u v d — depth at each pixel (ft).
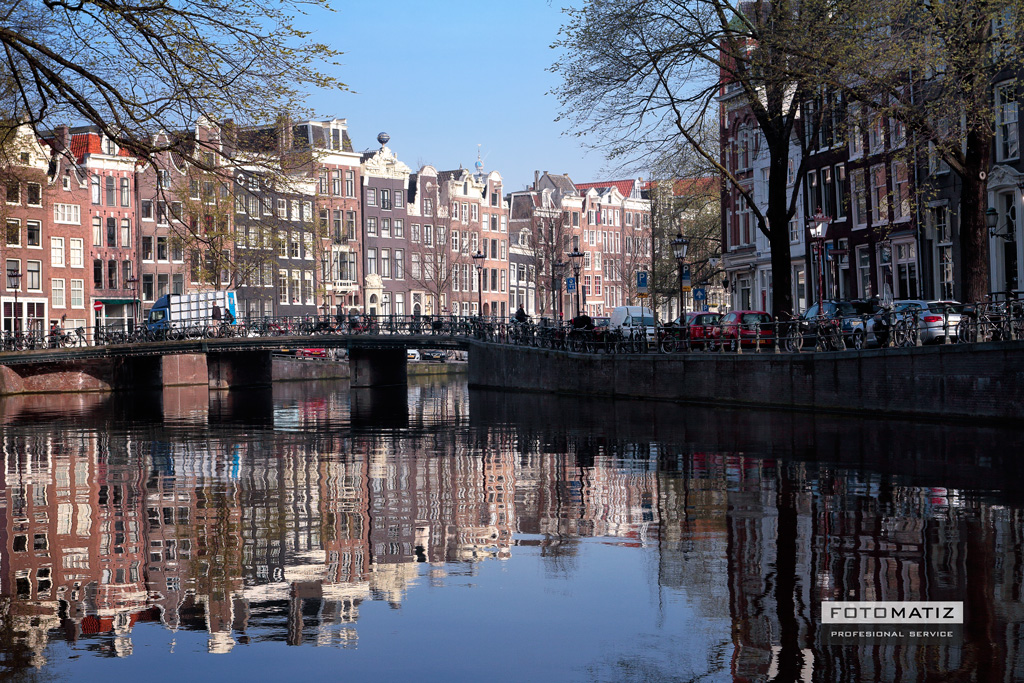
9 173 64.08
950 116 80.28
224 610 28.25
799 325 96.12
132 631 26.43
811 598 28.53
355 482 53.57
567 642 25.12
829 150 140.26
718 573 31.45
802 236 149.69
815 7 82.53
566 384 135.44
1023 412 69.62
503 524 40.50
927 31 78.74
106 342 179.01
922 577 30.48
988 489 45.50
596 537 37.45
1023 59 80.79
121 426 97.86
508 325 156.25
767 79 87.56
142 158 43.19
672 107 94.02
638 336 123.13
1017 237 102.12
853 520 39.19
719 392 103.40
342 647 24.97
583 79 94.32
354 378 187.11
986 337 75.10
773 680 22.57
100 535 39.27
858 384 84.79
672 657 23.99
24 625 27.04
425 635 25.77
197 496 49.39
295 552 35.60
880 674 22.74
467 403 126.52
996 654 23.94
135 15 41.11
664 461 58.59
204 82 42.39
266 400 146.41
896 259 126.72
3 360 163.22
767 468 53.93
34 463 64.95
